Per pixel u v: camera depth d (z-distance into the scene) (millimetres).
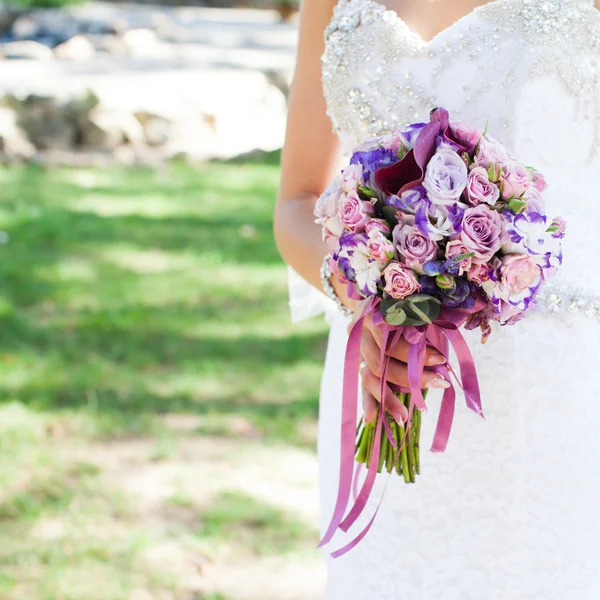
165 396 5098
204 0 24438
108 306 6387
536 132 1954
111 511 4047
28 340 5766
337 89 2088
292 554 3814
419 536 2070
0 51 14281
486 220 1596
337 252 1712
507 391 1996
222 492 4219
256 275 7148
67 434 4656
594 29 1964
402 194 1628
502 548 2029
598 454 2020
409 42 2006
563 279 1975
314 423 4859
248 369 5469
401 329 1687
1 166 10383
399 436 1827
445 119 1633
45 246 7672
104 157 10875
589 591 2039
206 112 11648
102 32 15539
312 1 2143
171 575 3652
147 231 8211
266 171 10820
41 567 3658
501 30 1964
